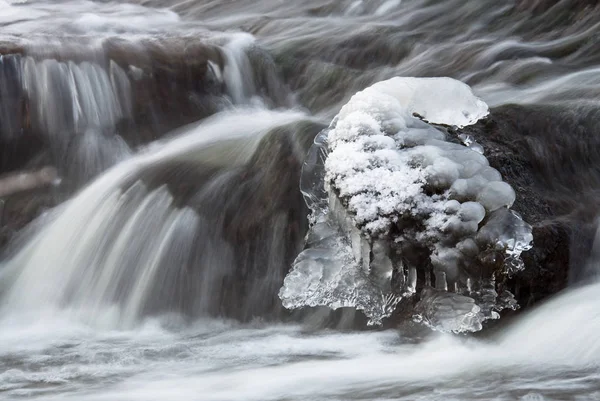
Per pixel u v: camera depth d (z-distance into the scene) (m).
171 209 8.98
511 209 7.74
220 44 13.67
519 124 8.90
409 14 16.22
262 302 8.30
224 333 8.02
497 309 7.13
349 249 7.40
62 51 12.03
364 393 5.77
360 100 7.82
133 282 8.80
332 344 7.30
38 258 9.55
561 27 14.20
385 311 7.42
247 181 8.98
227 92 13.17
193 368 6.77
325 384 6.06
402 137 7.50
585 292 7.31
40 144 11.62
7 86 11.58
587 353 6.41
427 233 7.03
